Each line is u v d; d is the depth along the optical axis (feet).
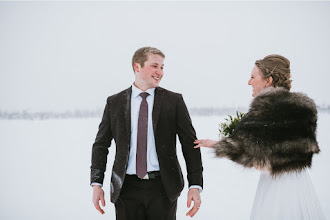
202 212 13.96
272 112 6.15
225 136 6.86
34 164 26.27
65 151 31.96
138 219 6.76
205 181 19.83
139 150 6.68
